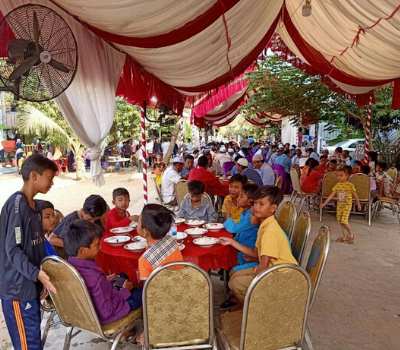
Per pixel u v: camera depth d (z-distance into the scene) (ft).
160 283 6.59
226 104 48.01
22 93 8.77
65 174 51.57
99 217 10.23
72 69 9.32
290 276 6.51
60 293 7.26
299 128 59.57
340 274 14.01
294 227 10.65
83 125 12.31
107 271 9.91
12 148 61.57
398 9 12.16
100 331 7.19
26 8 8.43
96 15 10.41
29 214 7.22
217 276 13.89
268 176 22.57
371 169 26.91
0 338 10.18
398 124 38.96
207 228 11.23
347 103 36.37
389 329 10.09
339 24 17.08
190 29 12.08
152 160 63.31
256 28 16.46
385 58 18.52
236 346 6.82
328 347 9.27
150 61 15.85
